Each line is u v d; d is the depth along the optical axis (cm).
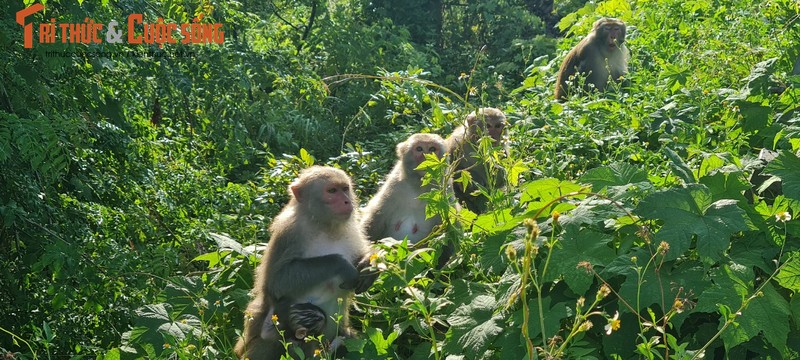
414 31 891
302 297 277
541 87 529
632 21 619
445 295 277
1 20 333
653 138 368
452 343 261
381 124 619
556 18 998
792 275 245
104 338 332
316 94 443
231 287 307
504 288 262
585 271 255
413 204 345
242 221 389
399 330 272
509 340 253
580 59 555
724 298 243
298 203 285
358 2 882
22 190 330
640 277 238
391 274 277
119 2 368
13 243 346
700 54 418
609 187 271
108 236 352
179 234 380
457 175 370
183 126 413
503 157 347
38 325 334
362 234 301
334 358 273
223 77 389
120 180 375
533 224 213
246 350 281
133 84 379
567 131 373
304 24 726
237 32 482
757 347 247
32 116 326
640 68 505
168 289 294
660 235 253
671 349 248
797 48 372
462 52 900
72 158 347
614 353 250
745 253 256
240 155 440
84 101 369
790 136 306
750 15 468
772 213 263
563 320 261
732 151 317
